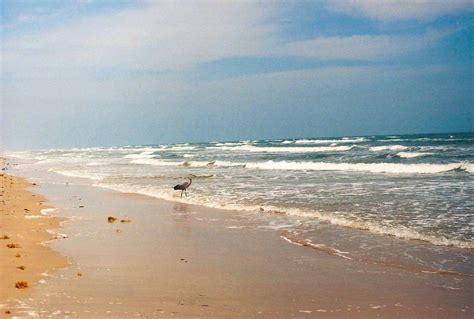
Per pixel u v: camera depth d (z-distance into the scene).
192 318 6.78
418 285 8.32
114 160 65.50
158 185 27.86
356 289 8.19
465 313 6.97
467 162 30.86
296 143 86.69
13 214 16.81
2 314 6.68
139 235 13.47
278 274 9.22
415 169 29.56
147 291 8.09
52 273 9.13
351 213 15.05
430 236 11.66
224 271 9.48
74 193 25.42
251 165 40.66
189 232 13.82
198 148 98.50
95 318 6.68
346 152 49.34
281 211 16.52
